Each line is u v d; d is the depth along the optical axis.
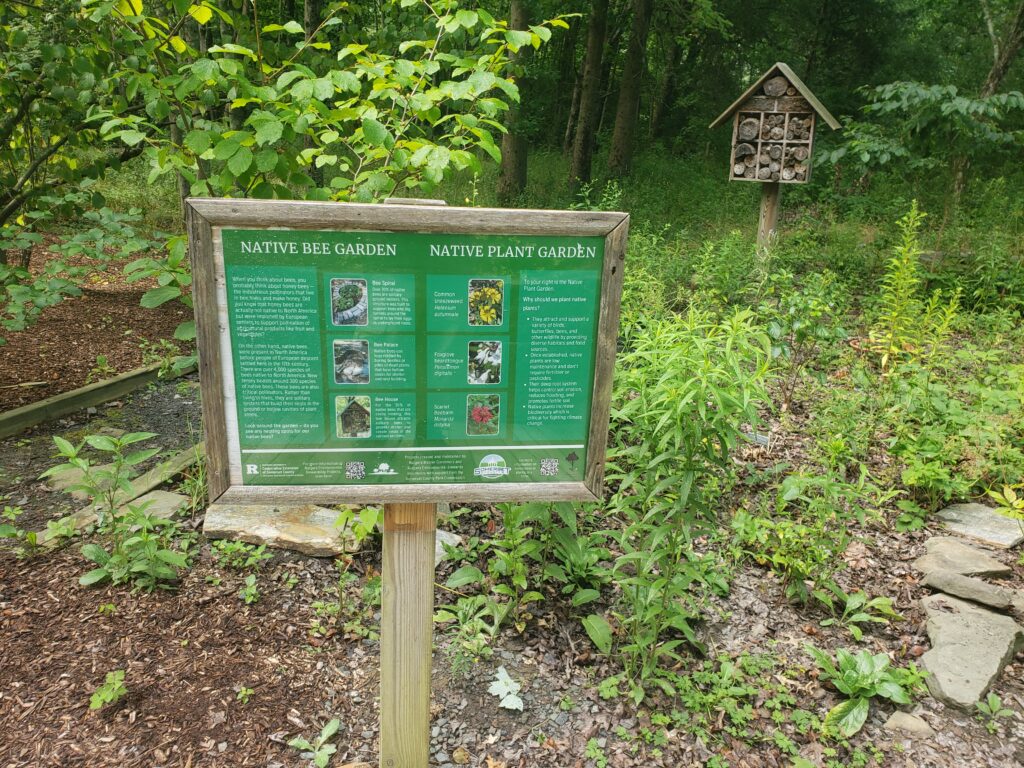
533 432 2.02
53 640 2.89
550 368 1.98
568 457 2.05
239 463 1.93
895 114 13.74
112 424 5.01
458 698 2.79
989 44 18.16
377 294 1.85
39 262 7.97
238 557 3.44
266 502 1.95
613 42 20.14
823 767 2.57
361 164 3.20
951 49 19.88
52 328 6.60
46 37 4.84
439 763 2.52
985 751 2.68
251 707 2.67
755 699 2.88
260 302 1.82
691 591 3.46
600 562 3.57
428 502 2.02
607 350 1.96
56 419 4.99
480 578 3.18
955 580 3.49
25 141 5.39
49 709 2.59
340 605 3.17
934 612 3.33
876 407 5.23
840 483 3.66
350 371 1.90
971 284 8.17
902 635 3.29
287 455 1.94
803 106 8.41
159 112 3.04
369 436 1.96
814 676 3.01
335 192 3.35
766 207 9.00
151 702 2.65
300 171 3.23
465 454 2.01
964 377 5.86
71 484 4.10
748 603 3.44
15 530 3.31
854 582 3.63
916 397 4.95
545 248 1.88
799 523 3.87
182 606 3.14
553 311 1.93
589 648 3.09
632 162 18.20
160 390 5.68
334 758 2.50
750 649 3.14
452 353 1.92
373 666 2.91
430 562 2.08
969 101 8.61
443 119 3.15
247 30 4.10
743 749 2.65
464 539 3.72
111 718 2.58
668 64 21.92
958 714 2.85
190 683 2.75
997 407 5.00
